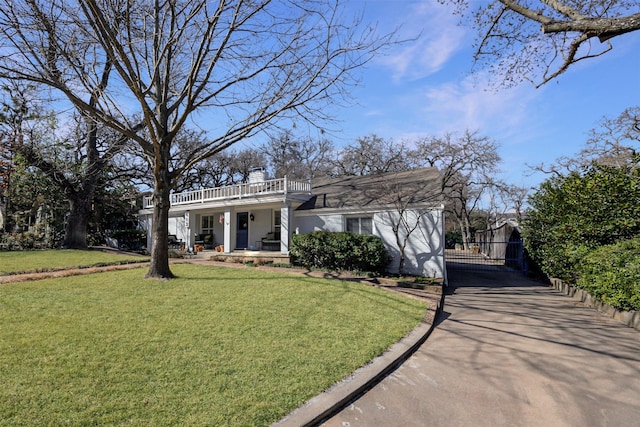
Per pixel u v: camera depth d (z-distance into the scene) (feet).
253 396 11.64
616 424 11.11
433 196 42.01
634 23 12.85
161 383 12.23
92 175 66.18
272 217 63.05
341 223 48.70
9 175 65.51
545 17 15.78
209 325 18.78
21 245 62.49
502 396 12.89
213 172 115.75
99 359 13.89
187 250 66.59
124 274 34.22
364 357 15.60
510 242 57.88
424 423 10.96
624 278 23.02
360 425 10.76
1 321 18.03
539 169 90.27
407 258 42.65
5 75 25.30
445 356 17.08
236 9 29.60
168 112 33.71
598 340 19.74
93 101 35.63
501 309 27.96
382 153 120.57
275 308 22.75
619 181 30.07
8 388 11.24
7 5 24.47
